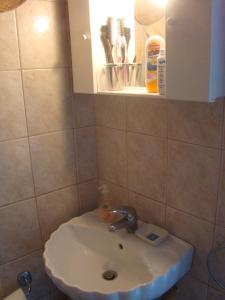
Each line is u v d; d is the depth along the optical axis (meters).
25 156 1.20
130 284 1.07
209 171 0.98
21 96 1.15
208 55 0.72
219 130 0.92
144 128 1.16
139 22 1.09
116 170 1.35
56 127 1.27
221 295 1.04
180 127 1.03
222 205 0.96
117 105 1.26
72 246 1.27
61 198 1.35
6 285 1.25
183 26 0.76
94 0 1.04
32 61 1.15
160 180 1.15
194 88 0.77
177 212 1.12
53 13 1.16
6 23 1.06
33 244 1.30
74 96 1.30
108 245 1.23
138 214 1.29
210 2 0.69
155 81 0.94
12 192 1.19
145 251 1.09
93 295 0.93
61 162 1.32
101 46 1.09
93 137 1.41
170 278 1.00
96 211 1.42
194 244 1.09
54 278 1.03
